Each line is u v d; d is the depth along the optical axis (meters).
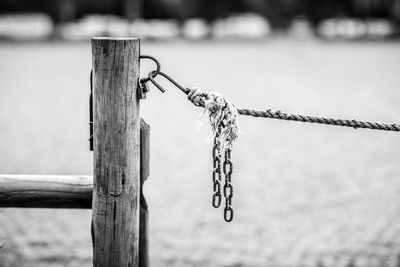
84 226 7.21
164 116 14.83
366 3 56.78
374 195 8.48
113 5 53.84
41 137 12.22
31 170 9.63
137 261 3.32
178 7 54.53
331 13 56.72
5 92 19.02
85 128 13.28
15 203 3.43
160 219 7.48
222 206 7.98
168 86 20.31
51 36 47.44
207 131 12.96
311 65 29.14
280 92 19.28
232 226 7.25
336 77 23.97
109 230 3.23
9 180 3.42
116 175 3.17
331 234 7.00
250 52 37.50
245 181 9.18
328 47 43.12
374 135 12.64
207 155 10.85
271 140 12.10
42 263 6.07
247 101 17.23
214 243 6.74
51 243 6.61
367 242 6.75
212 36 52.06
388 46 44.09
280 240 6.84
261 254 6.43
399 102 17.39
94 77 3.12
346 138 12.34
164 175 9.48
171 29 53.97
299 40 50.56
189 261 6.23
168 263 6.16
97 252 3.27
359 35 53.47
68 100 17.55
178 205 8.02
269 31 56.22
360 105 16.84
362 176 9.49
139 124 3.21
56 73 24.70
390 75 24.73
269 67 27.83
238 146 11.56
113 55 3.07
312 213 7.73
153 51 36.53
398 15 54.47
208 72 24.84
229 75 23.95
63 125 13.61
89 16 53.53
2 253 6.29
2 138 12.07
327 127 13.45
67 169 9.74
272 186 8.91
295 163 10.32
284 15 56.81
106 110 3.12
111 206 3.20
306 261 6.25
